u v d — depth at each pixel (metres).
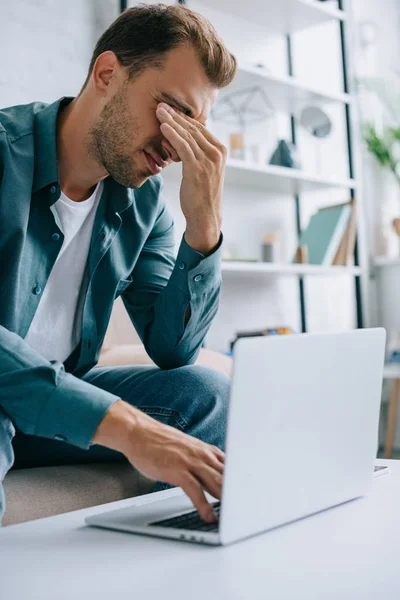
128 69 1.22
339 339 0.85
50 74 2.58
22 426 0.88
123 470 1.33
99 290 1.38
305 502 0.82
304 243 3.38
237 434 0.71
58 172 1.29
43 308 1.32
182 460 0.77
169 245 1.59
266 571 0.63
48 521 0.85
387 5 4.07
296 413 0.79
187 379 1.33
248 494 0.73
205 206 1.30
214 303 1.41
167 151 1.27
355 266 3.50
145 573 0.63
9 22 2.48
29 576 0.63
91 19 2.72
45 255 1.26
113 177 1.28
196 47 1.21
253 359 0.72
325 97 3.31
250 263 2.88
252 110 3.24
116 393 1.38
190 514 0.82
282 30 3.44
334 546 0.71
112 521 0.79
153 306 1.47
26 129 1.26
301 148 3.56
